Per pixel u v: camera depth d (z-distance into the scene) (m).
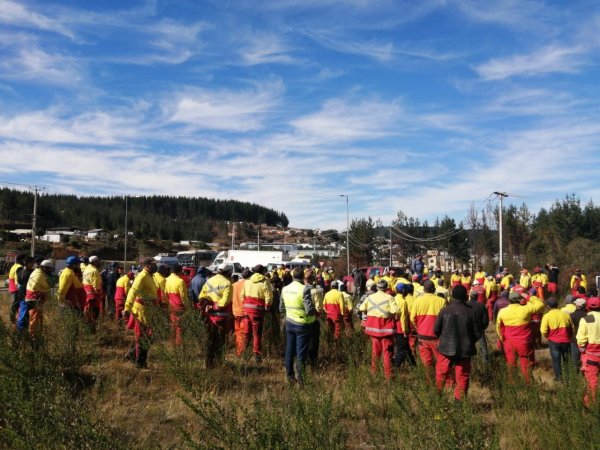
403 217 62.62
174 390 7.68
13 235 96.94
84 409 4.90
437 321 7.59
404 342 10.32
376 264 60.34
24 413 4.50
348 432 5.95
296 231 198.00
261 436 4.62
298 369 8.52
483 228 49.34
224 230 172.62
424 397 5.80
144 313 9.02
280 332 11.48
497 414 6.88
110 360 9.62
